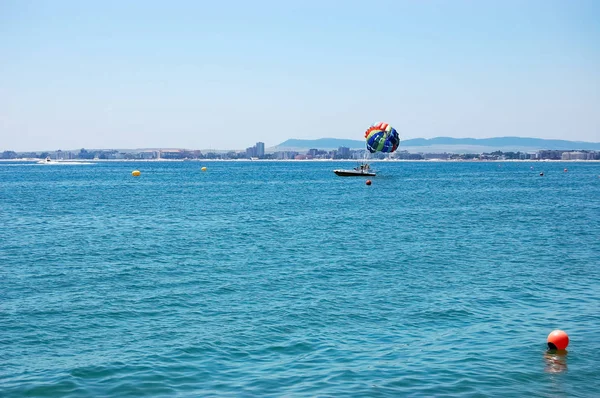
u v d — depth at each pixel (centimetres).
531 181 15525
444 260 3806
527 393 1772
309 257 3922
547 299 2809
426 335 2292
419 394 1761
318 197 9538
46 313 2589
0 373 1922
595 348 2133
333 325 2414
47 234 5084
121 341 2223
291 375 1905
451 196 9769
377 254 4034
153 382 1847
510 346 2161
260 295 2892
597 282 3150
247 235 4994
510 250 4197
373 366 1975
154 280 3231
